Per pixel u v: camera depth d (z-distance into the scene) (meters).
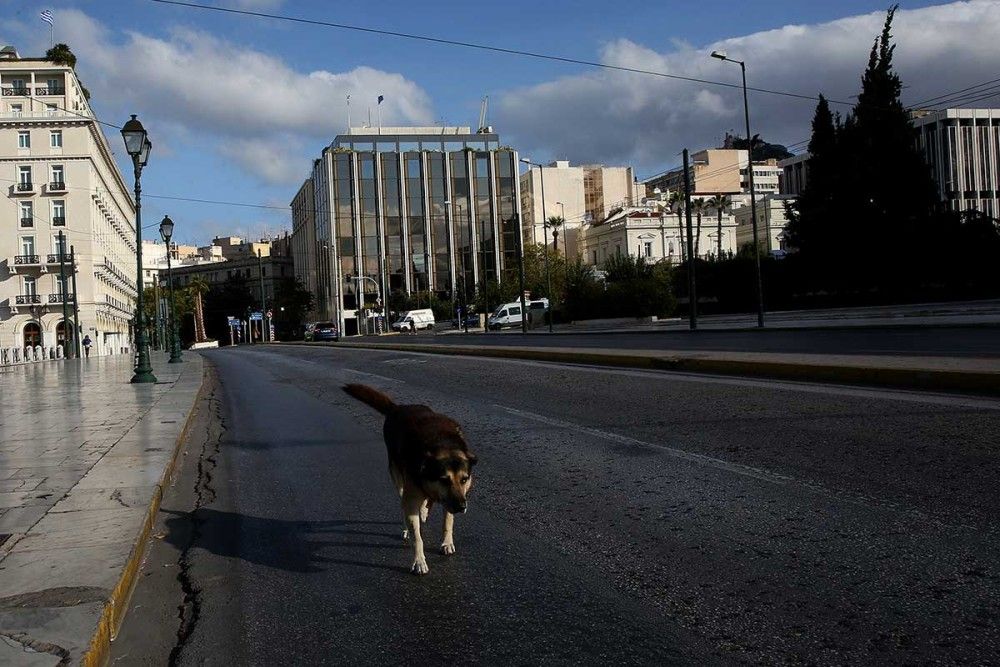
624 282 60.84
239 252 186.00
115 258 101.31
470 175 107.81
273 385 21.31
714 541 5.50
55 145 78.25
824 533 5.46
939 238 54.44
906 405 9.88
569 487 7.28
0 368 40.22
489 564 5.39
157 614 4.85
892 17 58.22
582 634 4.18
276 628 4.52
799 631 4.05
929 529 5.37
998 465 6.74
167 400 16.66
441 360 25.03
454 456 4.96
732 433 9.05
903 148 57.53
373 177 105.19
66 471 8.49
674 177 160.62
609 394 13.20
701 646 3.96
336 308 103.75
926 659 3.69
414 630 4.38
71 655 3.80
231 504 7.60
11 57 86.06
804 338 24.92
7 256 77.69
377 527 6.49
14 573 5.02
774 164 174.62
